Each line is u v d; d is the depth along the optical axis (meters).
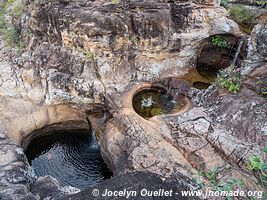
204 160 9.61
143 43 12.62
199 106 11.61
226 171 9.08
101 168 12.52
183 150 10.15
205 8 13.24
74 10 12.20
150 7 12.53
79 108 13.33
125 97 12.42
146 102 12.54
